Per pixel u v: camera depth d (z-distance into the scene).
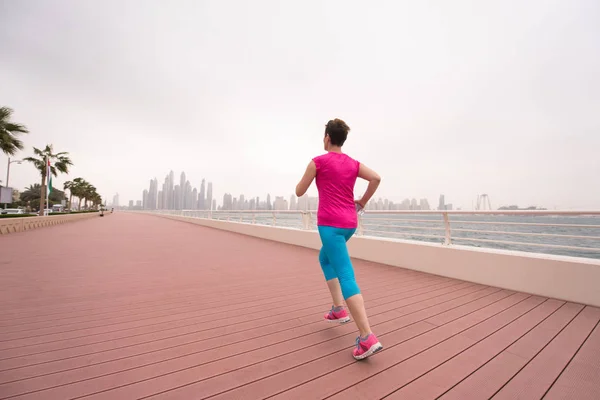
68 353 1.89
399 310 2.82
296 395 1.45
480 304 3.02
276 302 3.11
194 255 6.53
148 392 1.46
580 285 3.04
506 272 3.65
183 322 2.49
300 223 9.18
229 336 2.19
